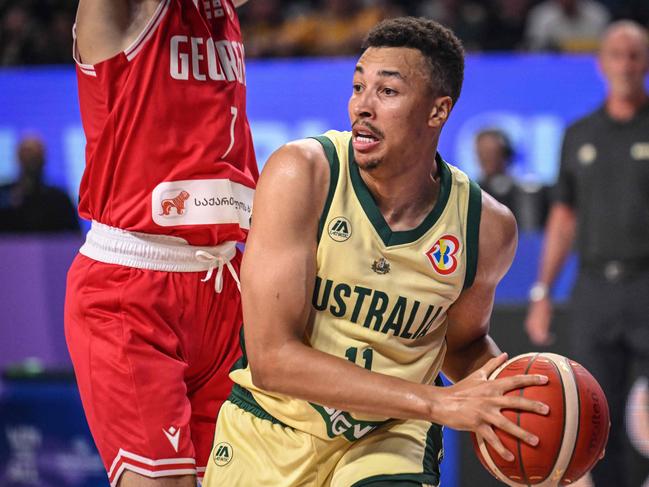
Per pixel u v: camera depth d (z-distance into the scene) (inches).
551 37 631.2
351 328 204.4
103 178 233.5
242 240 247.8
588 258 420.5
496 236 211.6
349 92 554.3
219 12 243.0
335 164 202.1
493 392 189.2
